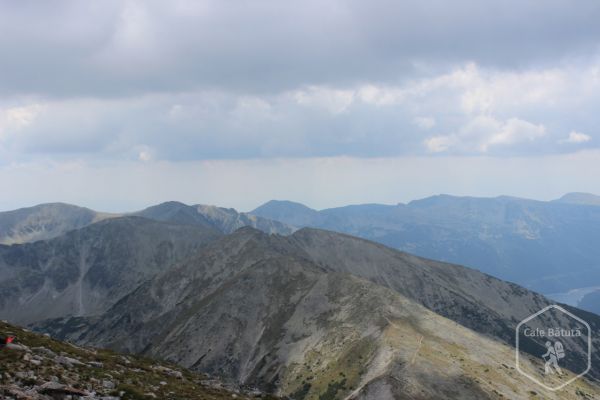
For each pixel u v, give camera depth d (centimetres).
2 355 6091
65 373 6184
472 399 14100
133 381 7075
